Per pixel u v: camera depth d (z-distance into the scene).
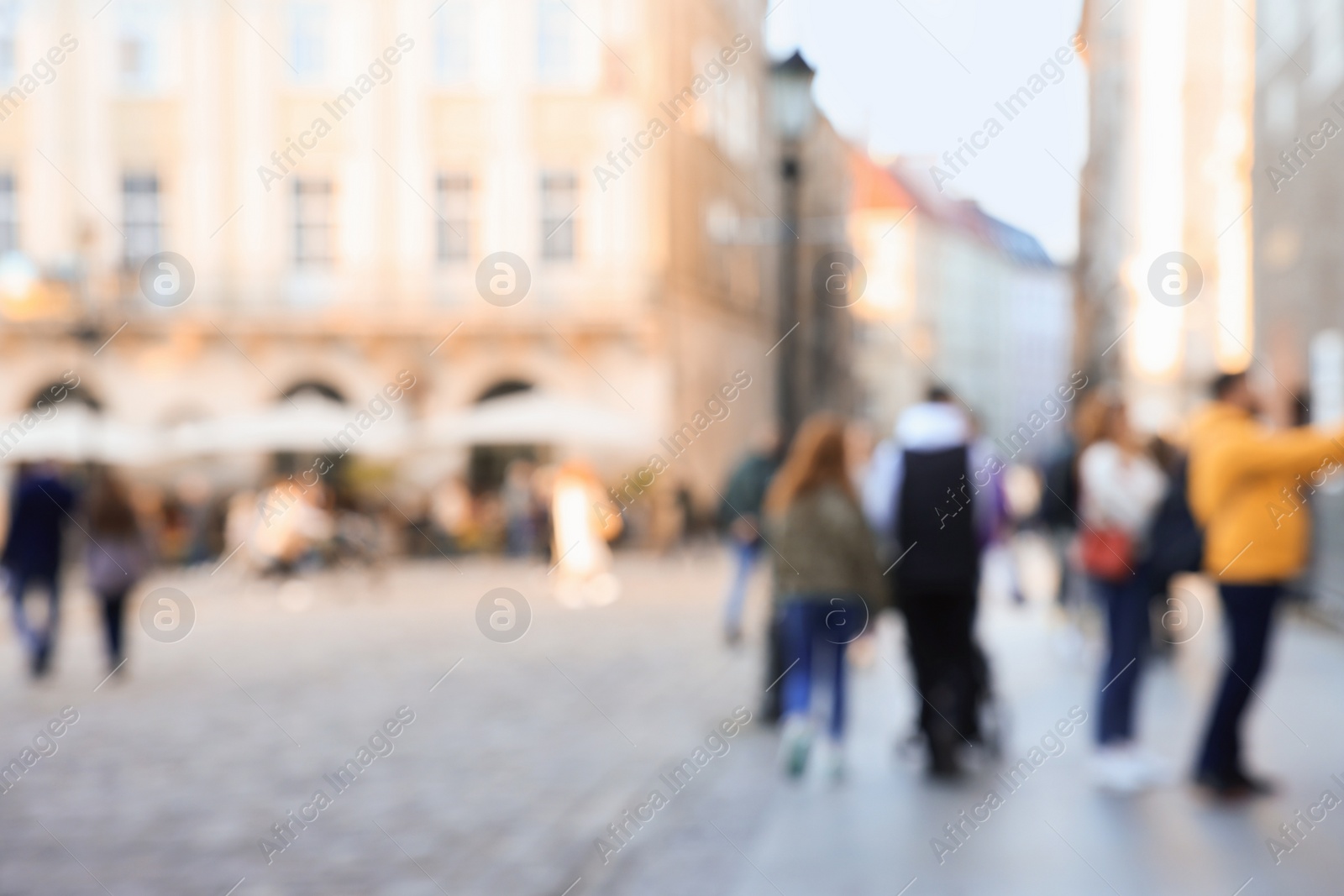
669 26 32.19
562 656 14.06
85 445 27.72
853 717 10.24
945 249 82.56
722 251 37.47
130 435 28.19
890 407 64.19
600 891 5.86
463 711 10.76
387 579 26.72
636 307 31.64
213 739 9.75
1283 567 7.22
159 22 31.73
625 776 8.26
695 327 34.50
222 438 28.56
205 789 8.05
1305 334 17.94
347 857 6.48
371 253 32.00
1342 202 16.45
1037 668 12.33
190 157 31.84
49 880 6.19
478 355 32.03
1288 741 8.53
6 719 10.85
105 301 31.36
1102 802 7.28
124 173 31.88
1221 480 7.23
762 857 6.36
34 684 13.07
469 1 31.89
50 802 7.76
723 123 37.88
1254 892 5.64
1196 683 11.24
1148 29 29.62
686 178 33.94
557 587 22.98
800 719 8.23
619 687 11.88
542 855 6.47
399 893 5.89
